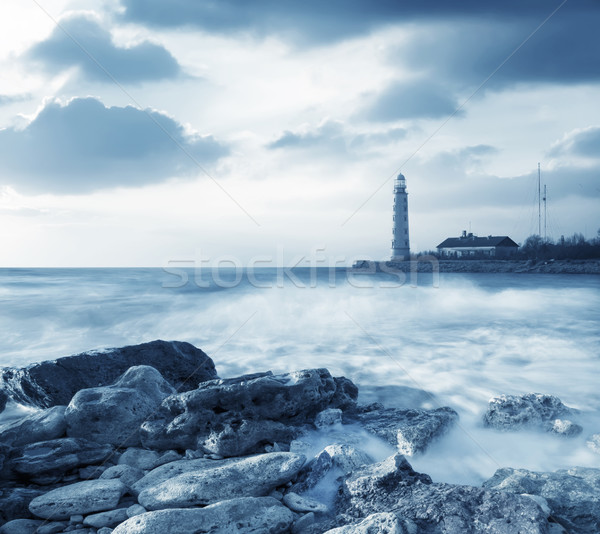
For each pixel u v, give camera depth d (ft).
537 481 21.53
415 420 29.07
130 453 25.49
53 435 26.37
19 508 20.54
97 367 34.55
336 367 49.29
